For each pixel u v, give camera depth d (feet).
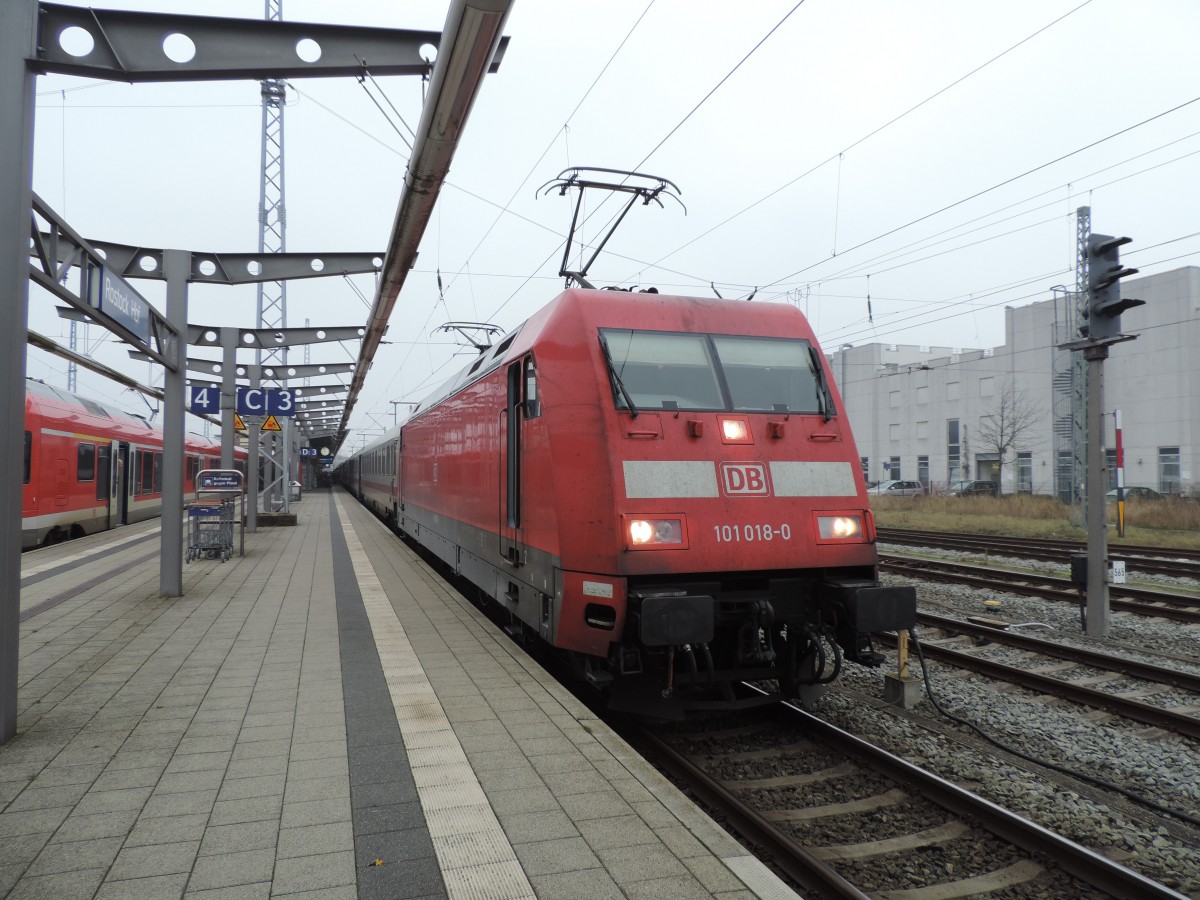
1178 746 19.19
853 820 14.93
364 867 10.48
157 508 81.00
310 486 265.34
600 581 17.79
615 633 17.54
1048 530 72.84
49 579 37.58
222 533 45.27
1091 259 31.68
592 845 11.12
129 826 11.71
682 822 11.87
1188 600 36.42
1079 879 12.73
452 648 23.63
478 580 29.07
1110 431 116.98
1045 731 19.93
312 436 202.28
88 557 46.24
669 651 17.49
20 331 15.65
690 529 18.10
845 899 11.84
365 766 14.12
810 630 19.02
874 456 160.25
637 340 20.24
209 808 12.35
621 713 21.17
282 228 96.68
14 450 15.58
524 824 11.78
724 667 20.29
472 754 14.74
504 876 10.26
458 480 33.19
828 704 21.94
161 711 17.39
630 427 18.72
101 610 29.78
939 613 35.86
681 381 20.08
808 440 20.35
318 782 13.38
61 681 19.85
